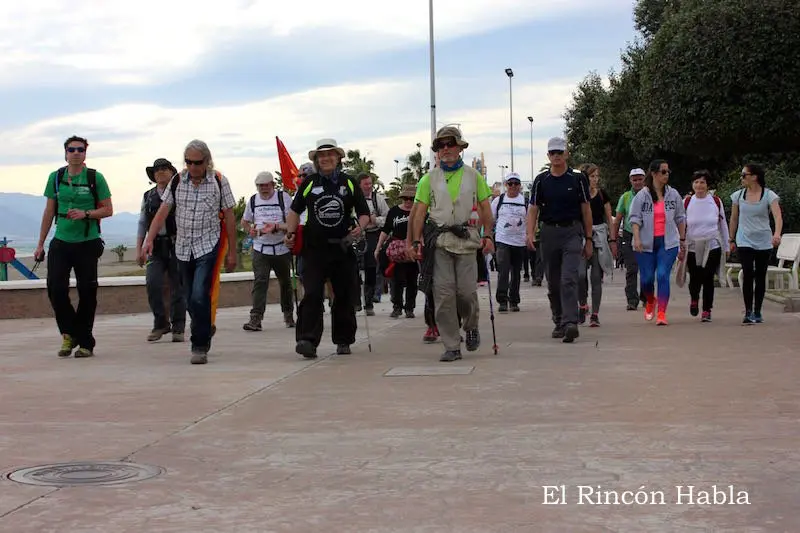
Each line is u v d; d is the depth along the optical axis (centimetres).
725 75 2725
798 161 2853
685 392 702
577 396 697
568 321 1023
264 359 959
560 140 1031
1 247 1922
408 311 1431
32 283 1634
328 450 550
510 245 1455
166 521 422
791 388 710
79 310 1012
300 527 411
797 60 2684
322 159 949
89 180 1000
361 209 964
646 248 1202
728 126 2767
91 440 590
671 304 1523
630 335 1084
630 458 514
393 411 659
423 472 496
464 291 916
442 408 665
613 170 4009
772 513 418
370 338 1137
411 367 866
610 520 413
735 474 479
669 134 2933
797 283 1541
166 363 945
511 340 1067
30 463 533
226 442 577
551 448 540
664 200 1191
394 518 421
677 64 2825
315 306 952
